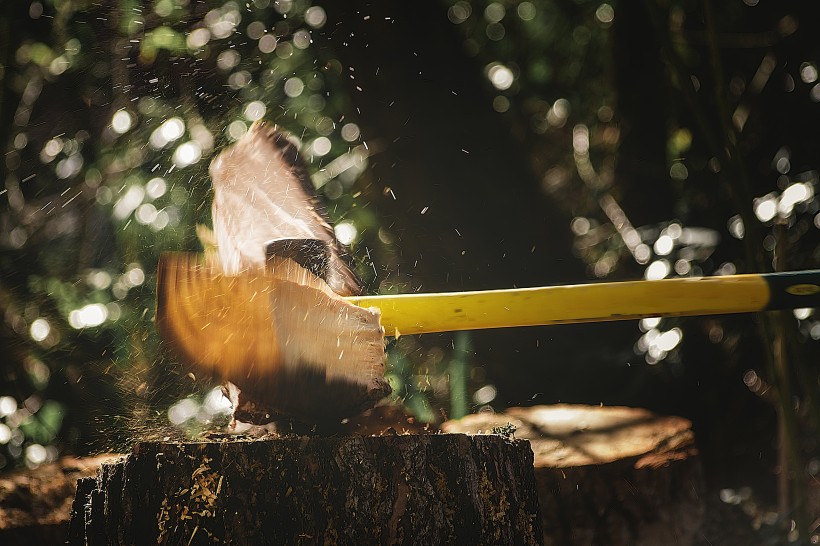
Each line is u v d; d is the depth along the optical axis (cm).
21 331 507
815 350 491
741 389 563
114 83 507
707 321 561
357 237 547
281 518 186
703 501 331
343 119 576
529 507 209
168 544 185
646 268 567
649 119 570
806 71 548
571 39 600
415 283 592
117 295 496
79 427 481
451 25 612
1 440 480
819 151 549
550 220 626
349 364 195
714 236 519
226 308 195
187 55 512
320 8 563
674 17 552
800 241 518
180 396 334
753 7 560
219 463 189
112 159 509
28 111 523
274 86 544
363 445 191
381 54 593
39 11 529
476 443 200
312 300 197
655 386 584
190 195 493
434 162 611
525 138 632
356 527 187
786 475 414
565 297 221
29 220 523
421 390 501
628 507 303
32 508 287
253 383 195
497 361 597
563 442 322
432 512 191
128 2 504
